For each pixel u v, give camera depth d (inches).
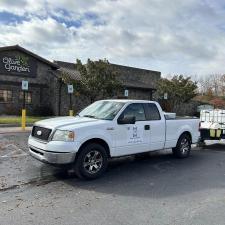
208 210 205.6
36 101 1050.1
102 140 282.4
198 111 1509.6
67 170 296.4
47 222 179.6
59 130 259.8
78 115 324.8
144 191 243.9
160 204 215.2
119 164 338.0
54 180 265.6
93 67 924.6
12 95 994.1
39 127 279.7
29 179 265.4
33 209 199.3
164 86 1314.0
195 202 221.1
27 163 319.0
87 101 1099.9
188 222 184.7
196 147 489.1
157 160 366.3
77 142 259.1
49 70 1074.1
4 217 185.5
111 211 199.6
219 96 2079.2
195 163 356.5
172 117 375.2
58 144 254.7
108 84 922.1
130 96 1245.7
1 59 962.7
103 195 231.3
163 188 253.4
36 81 1048.8
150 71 1477.6
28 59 1022.4
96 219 186.1
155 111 341.1
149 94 1334.9
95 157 274.5
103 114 304.5
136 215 194.2
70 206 206.4
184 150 384.2
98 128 277.1
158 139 339.3
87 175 267.9
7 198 218.8
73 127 262.1
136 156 385.4
